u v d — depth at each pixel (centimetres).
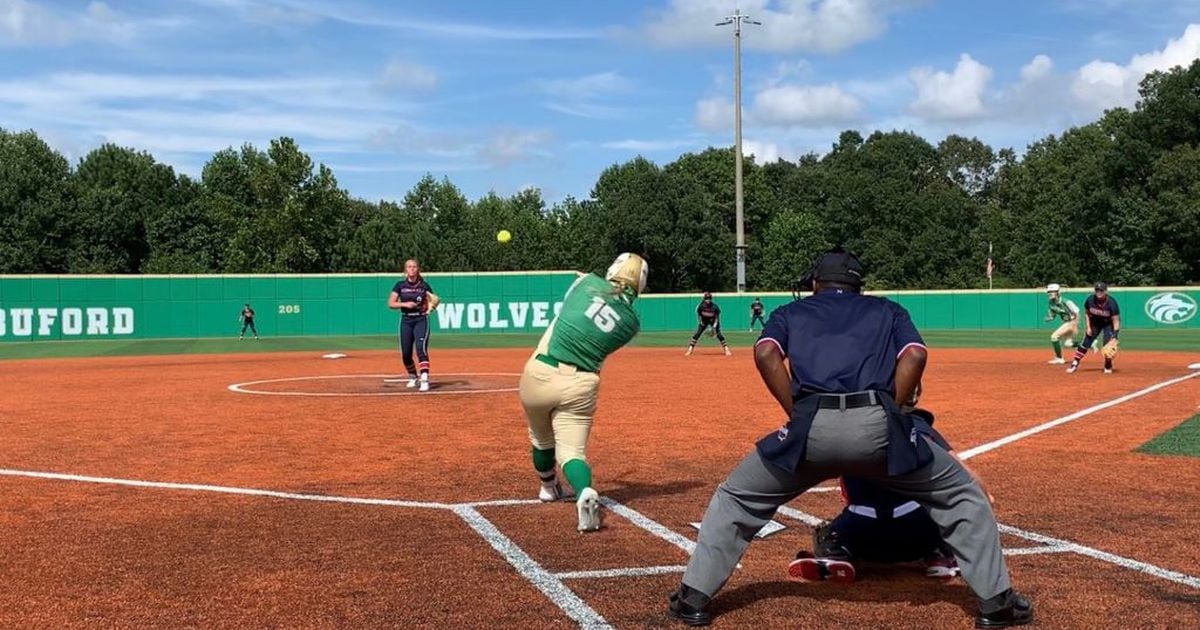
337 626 435
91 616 449
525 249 8281
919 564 522
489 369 2112
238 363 2436
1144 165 6700
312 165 7138
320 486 767
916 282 7975
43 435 1061
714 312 2664
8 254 6875
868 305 439
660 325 4759
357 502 705
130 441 1012
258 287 4506
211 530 618
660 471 837
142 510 679
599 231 8094
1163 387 1555
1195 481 767
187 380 1842
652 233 7475
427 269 7744
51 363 2517
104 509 681
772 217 9012
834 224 8175
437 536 602
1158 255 6431
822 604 466
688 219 7594
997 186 11838
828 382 417
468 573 518
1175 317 4538
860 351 422
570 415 640
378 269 7419
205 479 798
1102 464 845
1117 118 8194
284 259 6962
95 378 1922
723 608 460
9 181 7069
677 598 439
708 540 436
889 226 8062
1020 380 1716
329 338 4269
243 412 1273
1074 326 2161
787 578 511
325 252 7244
